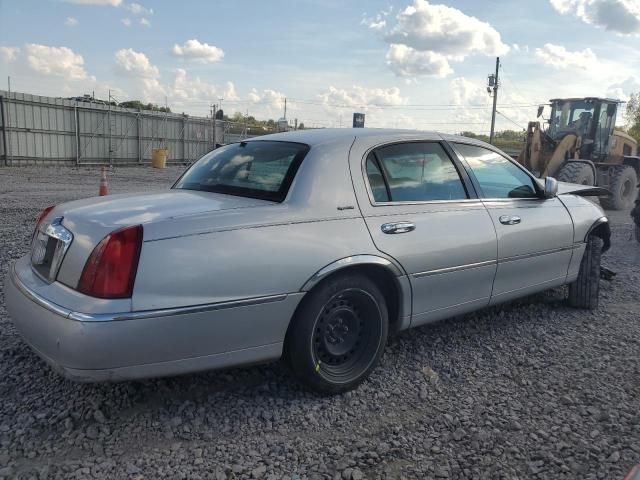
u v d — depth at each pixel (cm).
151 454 287
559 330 486
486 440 308
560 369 405
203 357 302
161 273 285
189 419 321
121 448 291
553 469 284
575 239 513
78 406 325
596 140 1555
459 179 430
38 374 362
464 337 463
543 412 341
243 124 4025
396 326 386
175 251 290
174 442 298
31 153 2562
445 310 409
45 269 321
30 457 280
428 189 405
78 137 2781
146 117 3194
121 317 274
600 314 534
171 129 3397
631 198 1530
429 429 320
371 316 364
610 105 1551
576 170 1359
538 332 479
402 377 385
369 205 364
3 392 339
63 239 308
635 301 582
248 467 279
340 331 356
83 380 281
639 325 504
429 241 384
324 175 353
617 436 314
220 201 339
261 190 354
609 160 1608
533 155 1502
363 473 277
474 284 424
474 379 386
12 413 317
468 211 419
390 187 382
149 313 280
